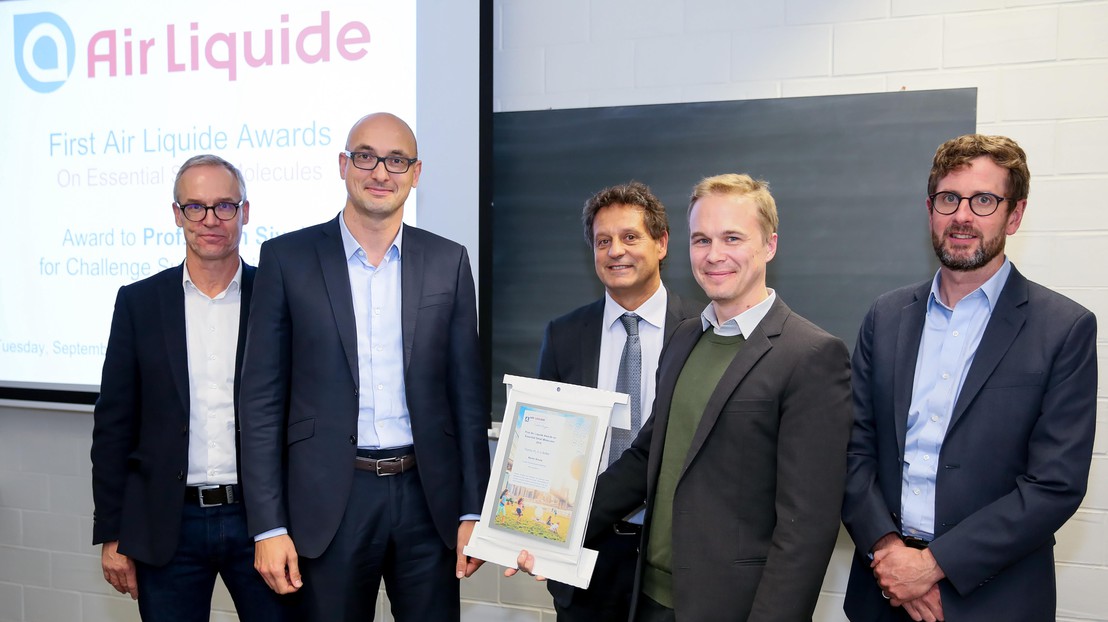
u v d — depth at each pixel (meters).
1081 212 2.03
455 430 1.77
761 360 1.39
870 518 1.53
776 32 2.20
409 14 2.36
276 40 2.47
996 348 1.48
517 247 2.40
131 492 1.88
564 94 2.36
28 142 2.74
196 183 1.86
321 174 2.45
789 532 1.31
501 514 1.61
